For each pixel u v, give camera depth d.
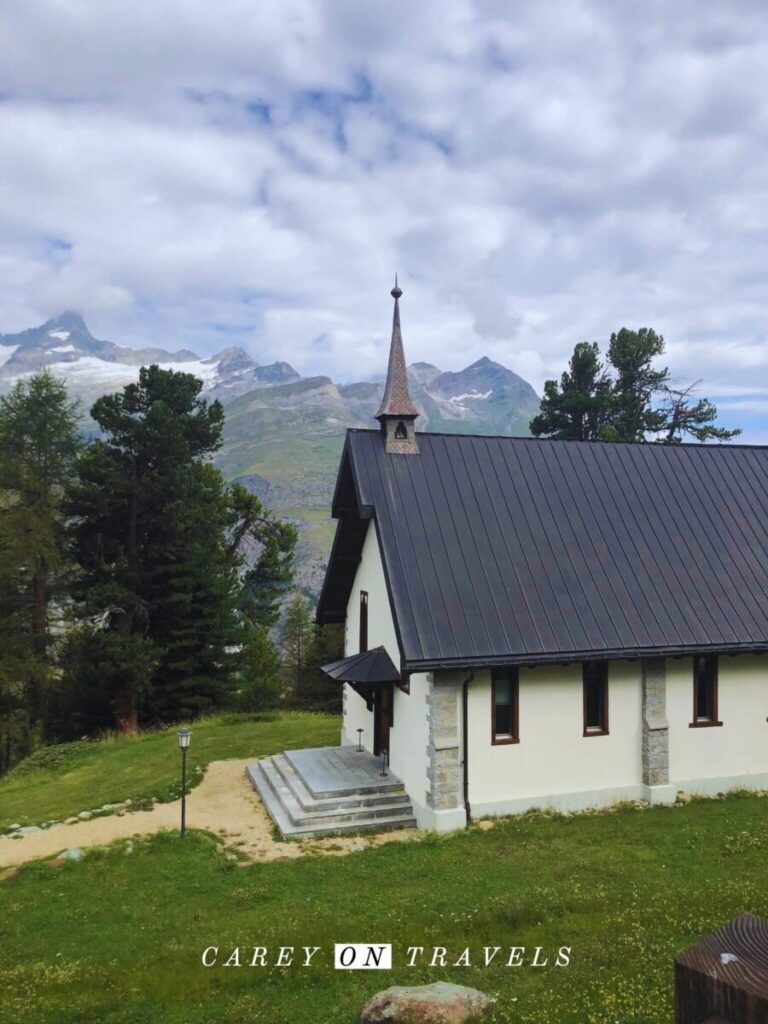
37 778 25.78
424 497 20.62
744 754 20.53
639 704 19.72
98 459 35.47
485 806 18.23
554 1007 8.60
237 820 18.94
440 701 17.80
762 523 23.08
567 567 20.19
